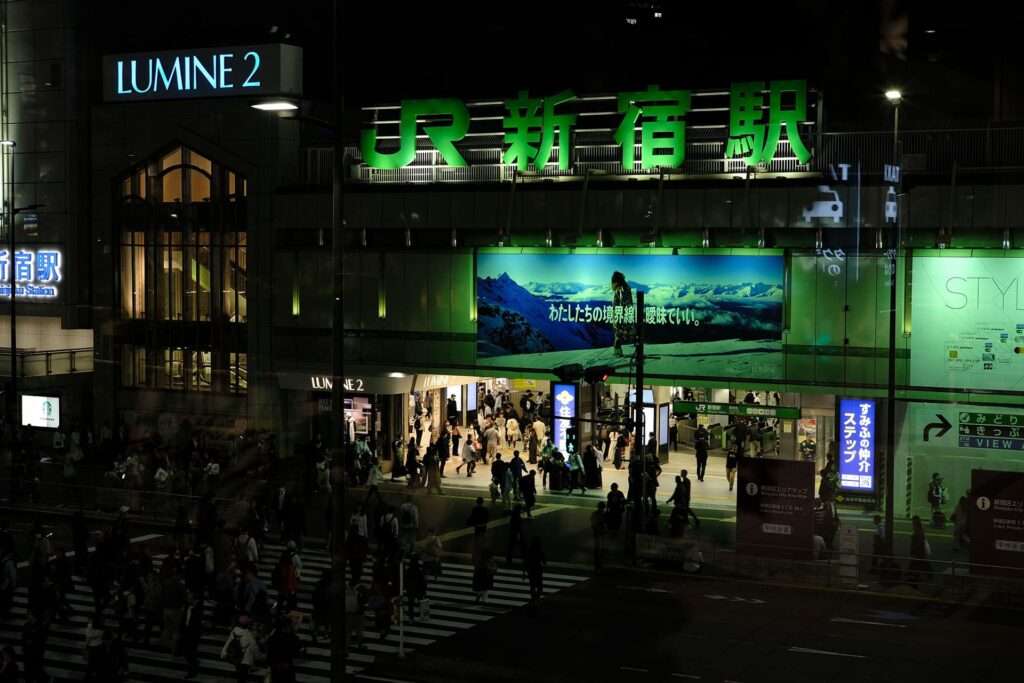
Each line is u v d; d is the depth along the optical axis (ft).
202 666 84.94
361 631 88.79
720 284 143.95
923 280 133.69
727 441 162.09
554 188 151.53
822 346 139.03
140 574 92.53
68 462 157.17
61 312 192.75
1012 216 128.47
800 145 139.64
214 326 178.40
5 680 70.85
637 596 103.14
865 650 86.02
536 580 96.63
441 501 143.33
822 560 111.75
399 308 162.81
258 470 154.81
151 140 180.55
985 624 93.50
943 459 133.80
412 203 160.04
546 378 154.51
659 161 146.82
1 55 195.11
